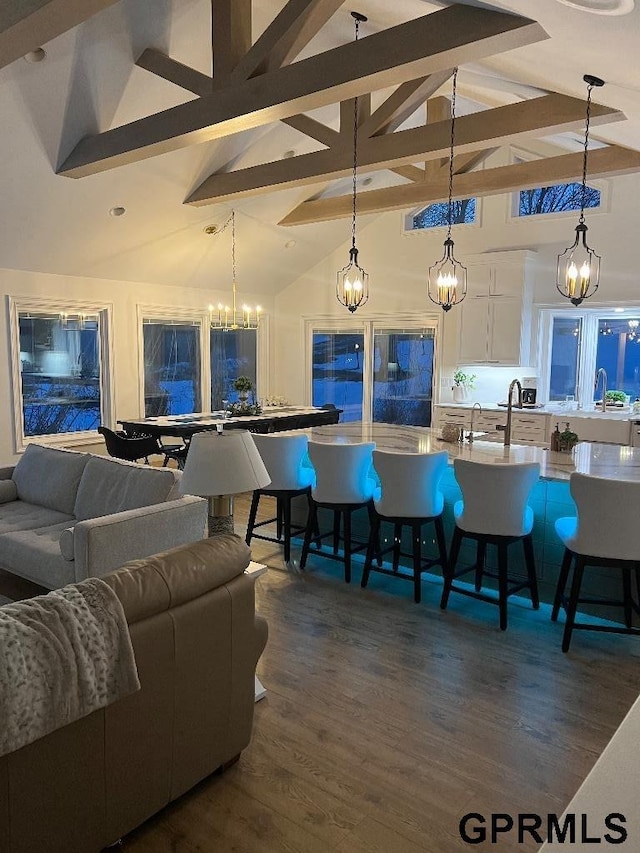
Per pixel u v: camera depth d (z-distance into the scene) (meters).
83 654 1.72
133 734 1.95
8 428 6.93
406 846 2.02
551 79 3.81
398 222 9.06
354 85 3.53
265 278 9.59
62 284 7.24
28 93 4.73
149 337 8.43
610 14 2.10
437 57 3.14
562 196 7.76
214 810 2.18
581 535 3.29
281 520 5.20
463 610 3.88
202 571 2.17
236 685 2.33
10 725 1.56
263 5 4.98
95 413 7.92
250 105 4.00
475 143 4.81
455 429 4.87
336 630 3.58
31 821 1.70
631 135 4.65
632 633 3.32
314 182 5.96
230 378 9.73
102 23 4.38
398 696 2.90
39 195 5.85
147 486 3.96
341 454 4.21
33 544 3.74
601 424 7.06
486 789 2.29
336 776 2.35
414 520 3.99
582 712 2.78
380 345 9.54
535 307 8.02
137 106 5.32
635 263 7.27
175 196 6.71
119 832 1.96
